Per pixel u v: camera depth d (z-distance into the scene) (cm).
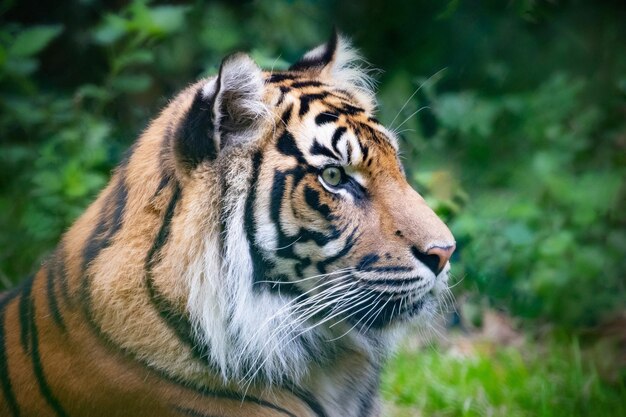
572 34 1623
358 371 730
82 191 1133
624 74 1584
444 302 776
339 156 661
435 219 676
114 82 1259
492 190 1402
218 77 626
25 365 677
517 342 1131
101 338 649
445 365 1029
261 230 651
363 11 1540
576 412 935
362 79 804
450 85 1583
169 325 646
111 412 652
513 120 1503
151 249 646
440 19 1471
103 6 1560
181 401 652
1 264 1199
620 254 1239
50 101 1326
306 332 688
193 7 1402
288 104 671
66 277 677
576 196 1274
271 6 1415
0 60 1199
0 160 1358
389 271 662
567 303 1177
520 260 1201
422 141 1355
